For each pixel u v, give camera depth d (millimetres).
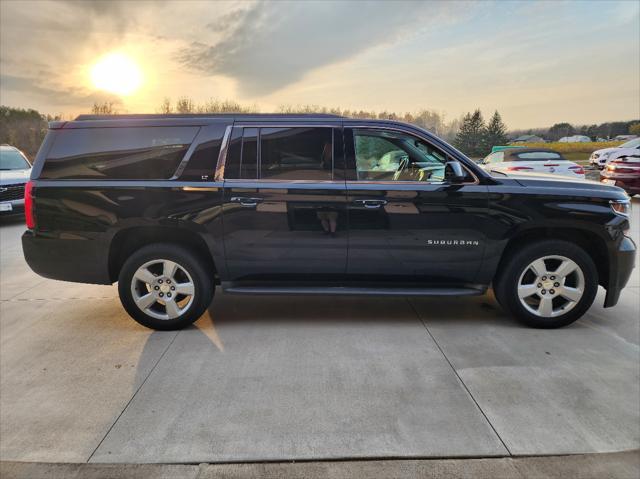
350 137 3488
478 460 2137
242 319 3896
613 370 2957
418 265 3541
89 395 2705
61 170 3502
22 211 8836
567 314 3592
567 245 3482
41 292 4723
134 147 3473
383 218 3461
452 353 3211
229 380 2859
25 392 2750
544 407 2547
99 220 3469
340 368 3002
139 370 3004
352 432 2336
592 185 3574
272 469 2084
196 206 3441
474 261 3518
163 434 2336
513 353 3207
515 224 3443
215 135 3475
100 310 4168
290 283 3662
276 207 3451
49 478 2047
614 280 3576
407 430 2348
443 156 3508
